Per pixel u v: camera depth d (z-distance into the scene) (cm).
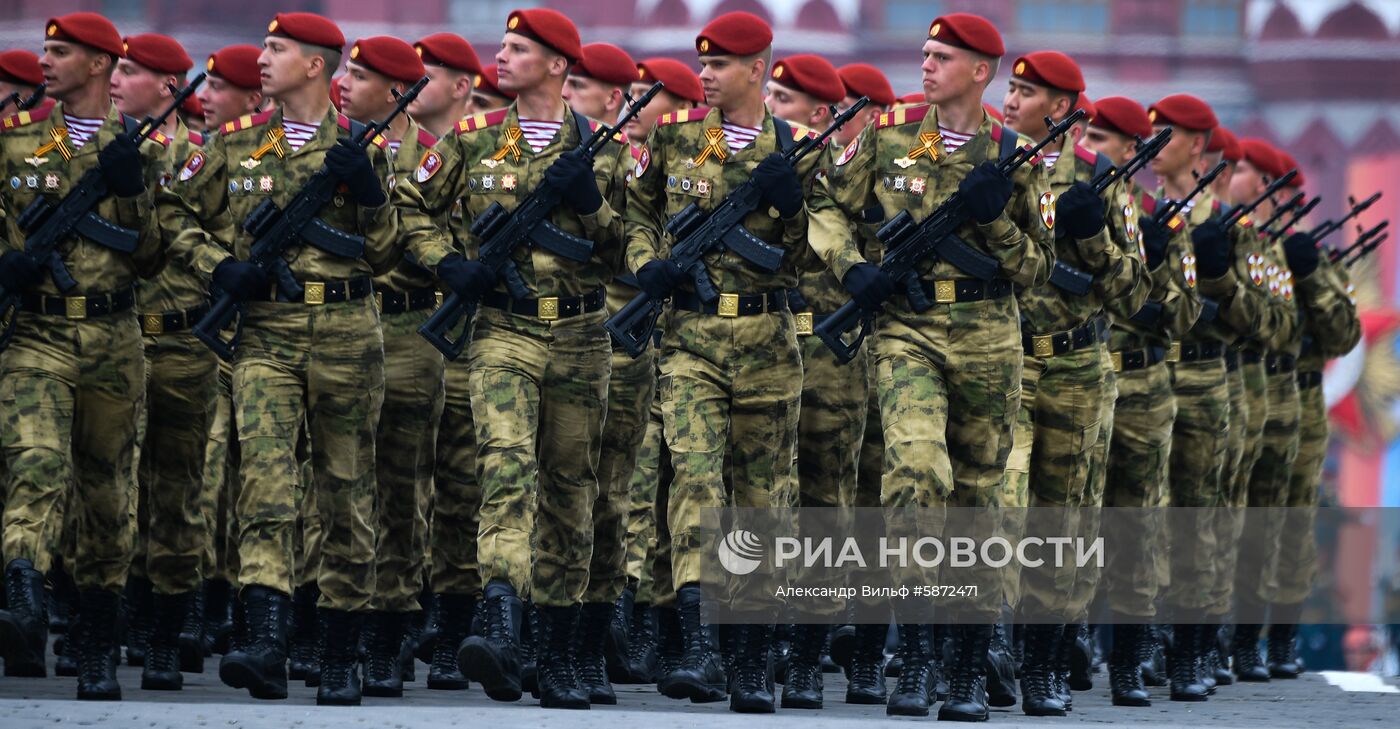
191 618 3588
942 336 2853
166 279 3206
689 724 2477
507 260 2898
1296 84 17475
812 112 3741
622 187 2984
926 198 2877
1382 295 13762
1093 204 3153
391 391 3175
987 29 2873
